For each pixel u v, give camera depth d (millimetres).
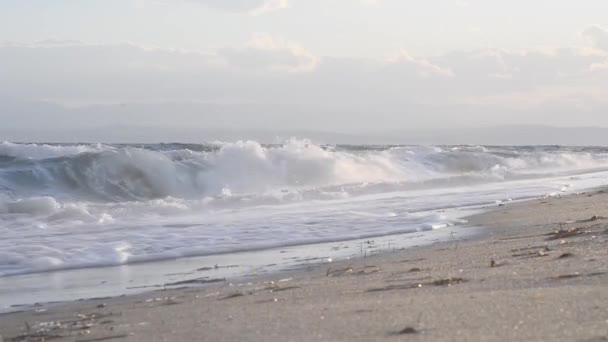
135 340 4797
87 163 20828
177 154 23344
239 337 4523
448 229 12406
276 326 4742
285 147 25281
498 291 5383
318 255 10070
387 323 4504
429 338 4023
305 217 14695
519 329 4086
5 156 23406
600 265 6273
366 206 16922
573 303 4676
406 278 6648
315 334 4395
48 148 23781
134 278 9047
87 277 9344
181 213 16141
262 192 20500
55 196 19422
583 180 25438
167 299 6883
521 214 13758
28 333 5762
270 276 8266
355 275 7277
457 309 4758
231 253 10883
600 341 3713
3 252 10992
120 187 20641
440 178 25812
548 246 8156
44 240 12125
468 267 7031
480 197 18922
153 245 11617
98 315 6230
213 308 5836
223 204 17688
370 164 27312
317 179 24016
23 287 8758
